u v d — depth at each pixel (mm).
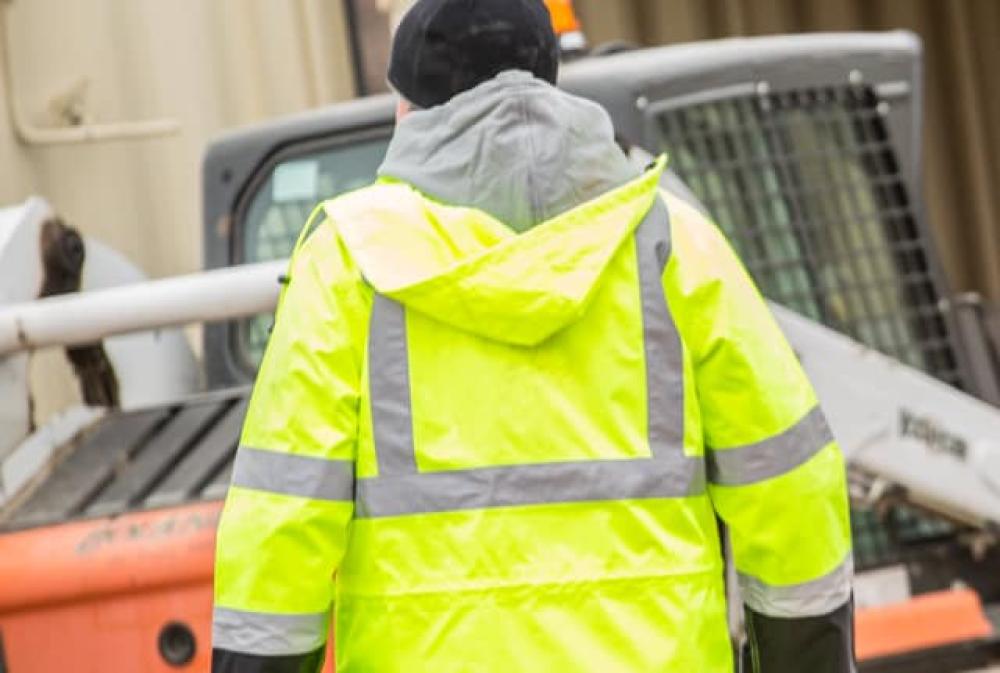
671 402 5527
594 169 5531
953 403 11133
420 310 5449
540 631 5316
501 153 5488
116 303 9172
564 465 5414
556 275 5371
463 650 5316
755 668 5863
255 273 9133
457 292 5352
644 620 5387
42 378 11664
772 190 11023
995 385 11938
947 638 10820
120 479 9445
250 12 17547
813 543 5598
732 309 5594
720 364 5555
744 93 10953
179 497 9055
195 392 11656
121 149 16734
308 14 17719
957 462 11094
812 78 11219
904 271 11414
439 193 5555
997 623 11062
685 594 5434
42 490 9508
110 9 16781
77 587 8750
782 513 5566
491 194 5504
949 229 22000
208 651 8633
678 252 5609
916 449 10961
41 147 16266
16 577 8820
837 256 11172
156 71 16922
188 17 17109
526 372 5465
